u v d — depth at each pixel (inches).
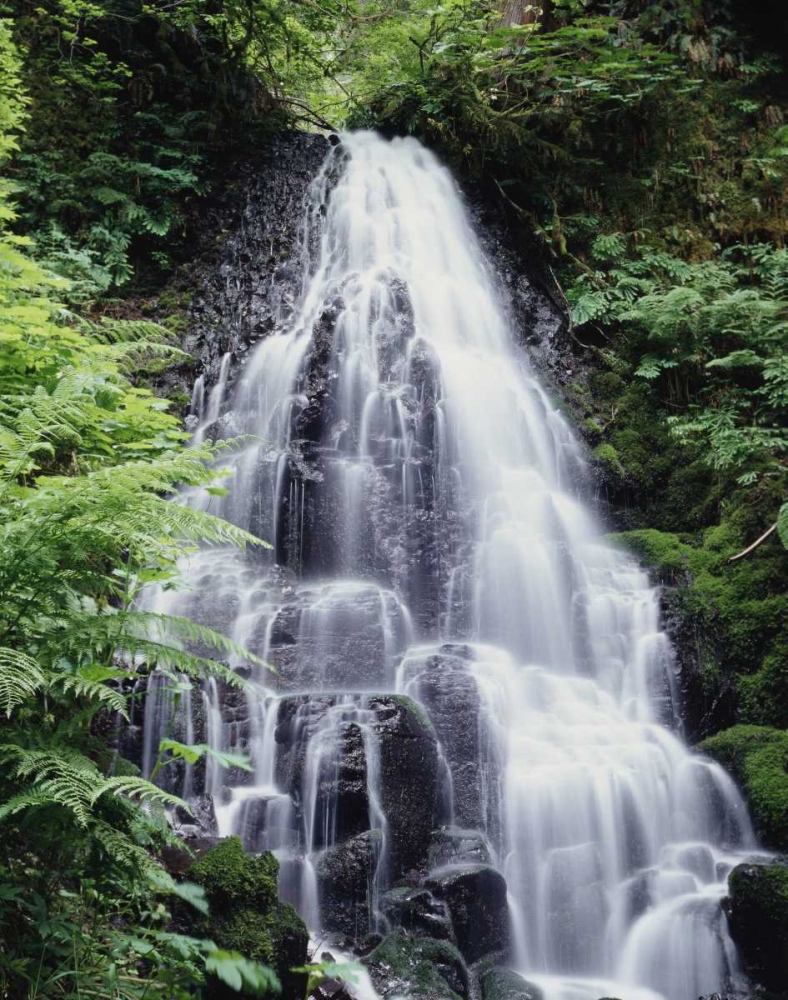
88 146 395.9
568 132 452.1
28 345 198.8
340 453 293.0
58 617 127.6
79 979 120.1
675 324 383.2
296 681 224.5
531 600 279.0
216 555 265.1
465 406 317.4
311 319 353.4
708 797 237.5
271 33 471.5
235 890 149.4
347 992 156.0
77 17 415.8
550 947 201.9
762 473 338.3
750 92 490.3
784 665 281.9
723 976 194.9
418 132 453.7
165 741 127.8
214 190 412.8
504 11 508.4
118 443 197.3
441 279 379.9
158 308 369.4
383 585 271.0
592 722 243.0
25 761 108.3
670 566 308.7
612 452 353.7
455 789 211.8
